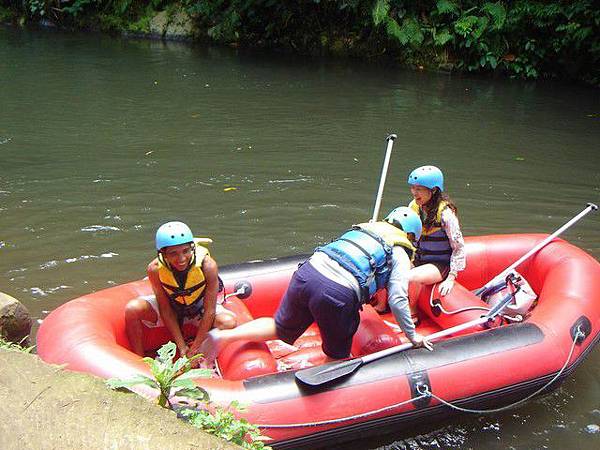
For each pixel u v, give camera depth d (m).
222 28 13.15
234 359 3.14
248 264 3.92
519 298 3.74
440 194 3.77
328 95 9.68
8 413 1.64
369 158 6.98
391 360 3.10
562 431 3.21
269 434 2.78
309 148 7.25
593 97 10.11
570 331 3.43
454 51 11.68
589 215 5.74
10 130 7.65
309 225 5.33
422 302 3.93
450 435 3.18
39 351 3.06
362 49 12.38
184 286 3.21
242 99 9.29
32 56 11.77
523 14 11.19
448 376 3.11
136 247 4.87
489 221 5.55
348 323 3.02
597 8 10.82
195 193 5.93
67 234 5.04
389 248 3.05
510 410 3.34
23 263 4.57
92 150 7.03
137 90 9.62
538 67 11.48
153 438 1.62
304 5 12.80
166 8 14.11
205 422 1.99
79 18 14.79
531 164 6.96
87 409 1.67
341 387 2.95
